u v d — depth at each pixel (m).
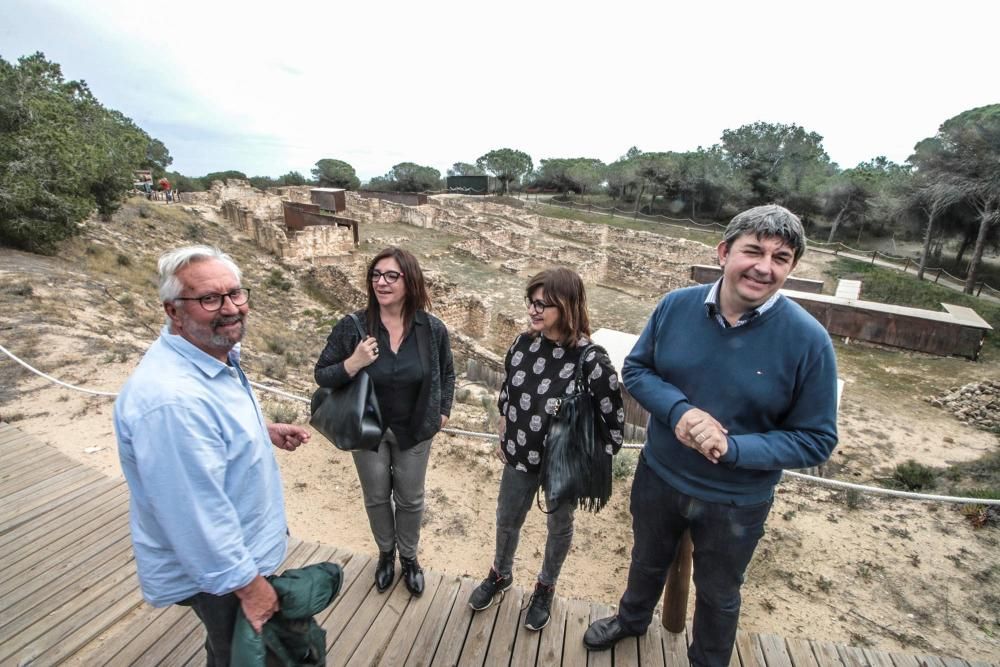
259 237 27.48
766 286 2.09
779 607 4.66
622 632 3.06
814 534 5.72
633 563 2.92
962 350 16.41
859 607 4.67
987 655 4.18
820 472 9.39
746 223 2.12
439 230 39.50
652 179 47.22
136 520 1.90
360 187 69.94
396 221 42.00
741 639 3.22
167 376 1.74
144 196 38.50
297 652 2.13
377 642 3.11
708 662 2.64
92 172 17.52
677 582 3.10
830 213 38.47
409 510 3.31
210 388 1.87
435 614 3.32
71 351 9.31
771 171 45.06
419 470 3.24
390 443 3.21
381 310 3.07
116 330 11.48
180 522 1.71
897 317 17.14
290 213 31.05
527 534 5.64
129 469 1.80
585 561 5.25
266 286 21.98
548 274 2.77
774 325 2.21
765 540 5.58
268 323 16.89
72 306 12.14
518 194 65.81
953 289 23.27
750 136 46.81
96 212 22.75
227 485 1.95
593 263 25.86
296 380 10.52
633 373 2.65
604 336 11.04
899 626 4.46
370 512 3.33
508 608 3.38
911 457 10.50
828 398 2.20
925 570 5.16
